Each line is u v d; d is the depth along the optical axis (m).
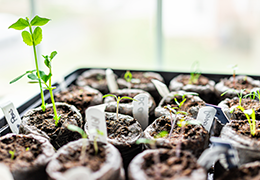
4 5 0.40
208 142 0.22
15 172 0.19
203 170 0.18
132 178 0.18
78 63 0.69
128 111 0.27
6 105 0.23
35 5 0.39
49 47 0.63
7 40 0.50
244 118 0.24
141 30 0.68
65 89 0.31
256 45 0.62
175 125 0.23
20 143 0.21
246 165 0.19
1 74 0.49
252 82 0.31
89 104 0.29
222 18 0.61
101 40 0.71
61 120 0.24
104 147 0.20
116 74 0.37
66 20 0.66
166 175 0.18
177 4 0.61
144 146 0.23
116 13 0.67
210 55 0.66
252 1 0.57
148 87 0.33
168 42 0.67
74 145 0.20
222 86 0.31
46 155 0.20
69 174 0.17
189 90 0.31
